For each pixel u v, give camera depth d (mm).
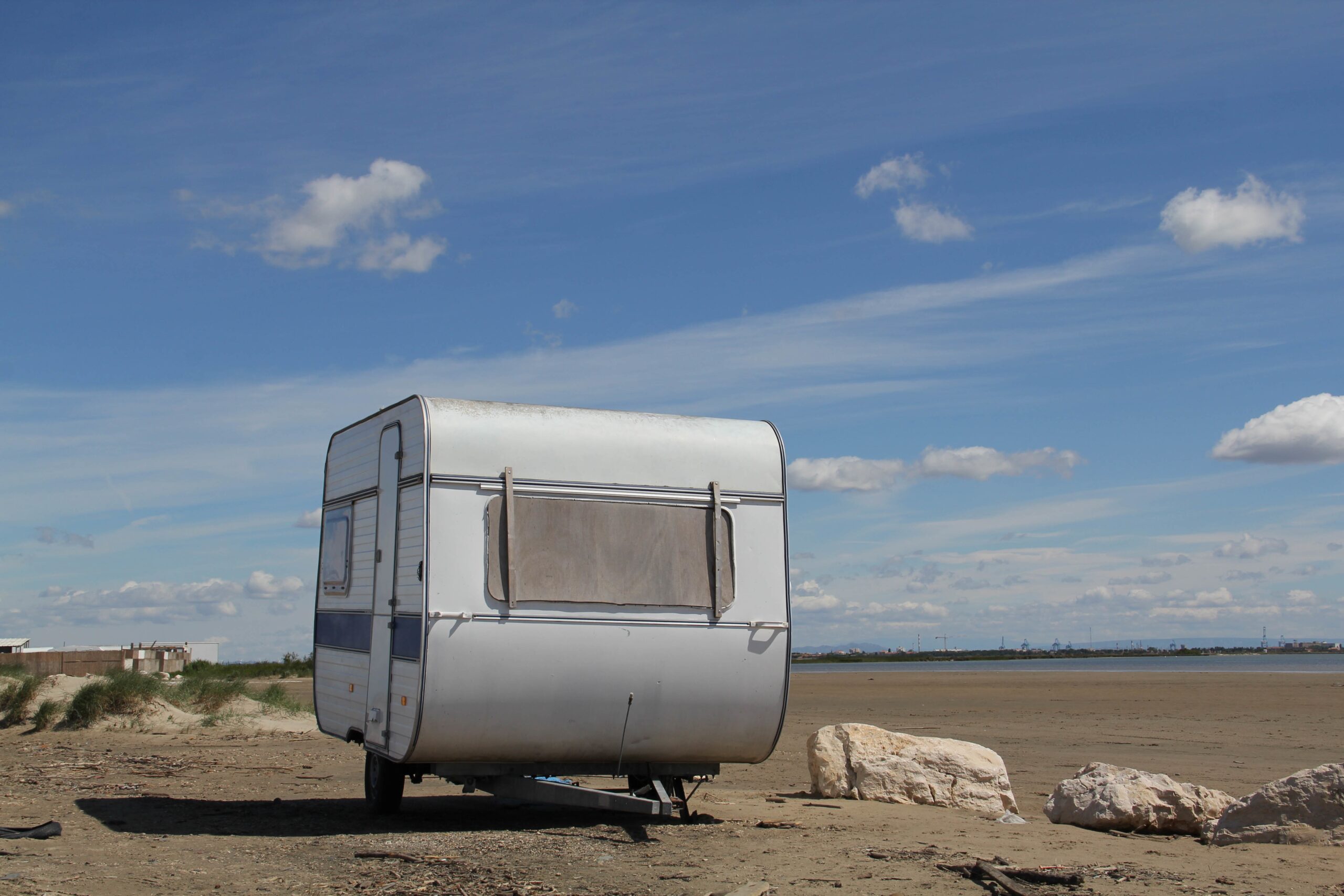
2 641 52531
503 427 8594
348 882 6789
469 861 7453
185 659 54594
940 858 7543
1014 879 6785
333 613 10359
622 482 8844
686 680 8812
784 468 9430
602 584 8625
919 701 30031
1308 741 18266
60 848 7992
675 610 8820
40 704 19969
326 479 10891
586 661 8508
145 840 8367
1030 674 52812
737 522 9188
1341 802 7965
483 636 8227
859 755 10906
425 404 8477
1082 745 17766
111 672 21359
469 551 8305
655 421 9227
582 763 8828
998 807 10406
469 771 8484
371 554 9352
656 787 8719
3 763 14406
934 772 10648
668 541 8914
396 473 8883
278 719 21219
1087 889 6516
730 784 12914
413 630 8281
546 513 8570
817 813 9766
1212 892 6391
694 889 6570
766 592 9180
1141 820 8742
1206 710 25734
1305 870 7000
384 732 8727
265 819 9586
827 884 6711
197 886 6680
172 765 14484
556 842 8227
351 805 10625
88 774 13328
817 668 95438
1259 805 8188
